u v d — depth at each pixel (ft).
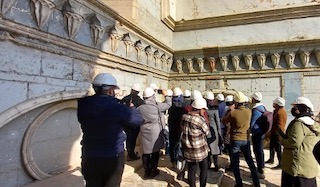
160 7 27.89
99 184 7.14
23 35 10.07
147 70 23.82
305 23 25.07
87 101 7.20
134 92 15.21
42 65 11.23
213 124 15.46
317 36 24.49
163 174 14.56
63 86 12.55
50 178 11.72
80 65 13.94
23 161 10.61
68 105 13.20
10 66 9.65
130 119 7.25
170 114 15.87
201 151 11.69
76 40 13.33
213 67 28.71
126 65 19.58
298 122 10.16
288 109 25.35
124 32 18.66
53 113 12.39
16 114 9.73
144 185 12.62
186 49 30.19
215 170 16.56
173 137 15.74
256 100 16.46
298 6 25.00
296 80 25.17
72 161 14.03
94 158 6.90
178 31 31.17
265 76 26.48
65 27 12.44
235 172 13.51
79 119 7.17
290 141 10.21
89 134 7.01
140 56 21.71
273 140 19.26
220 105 19.39
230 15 27.91
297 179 10.11
